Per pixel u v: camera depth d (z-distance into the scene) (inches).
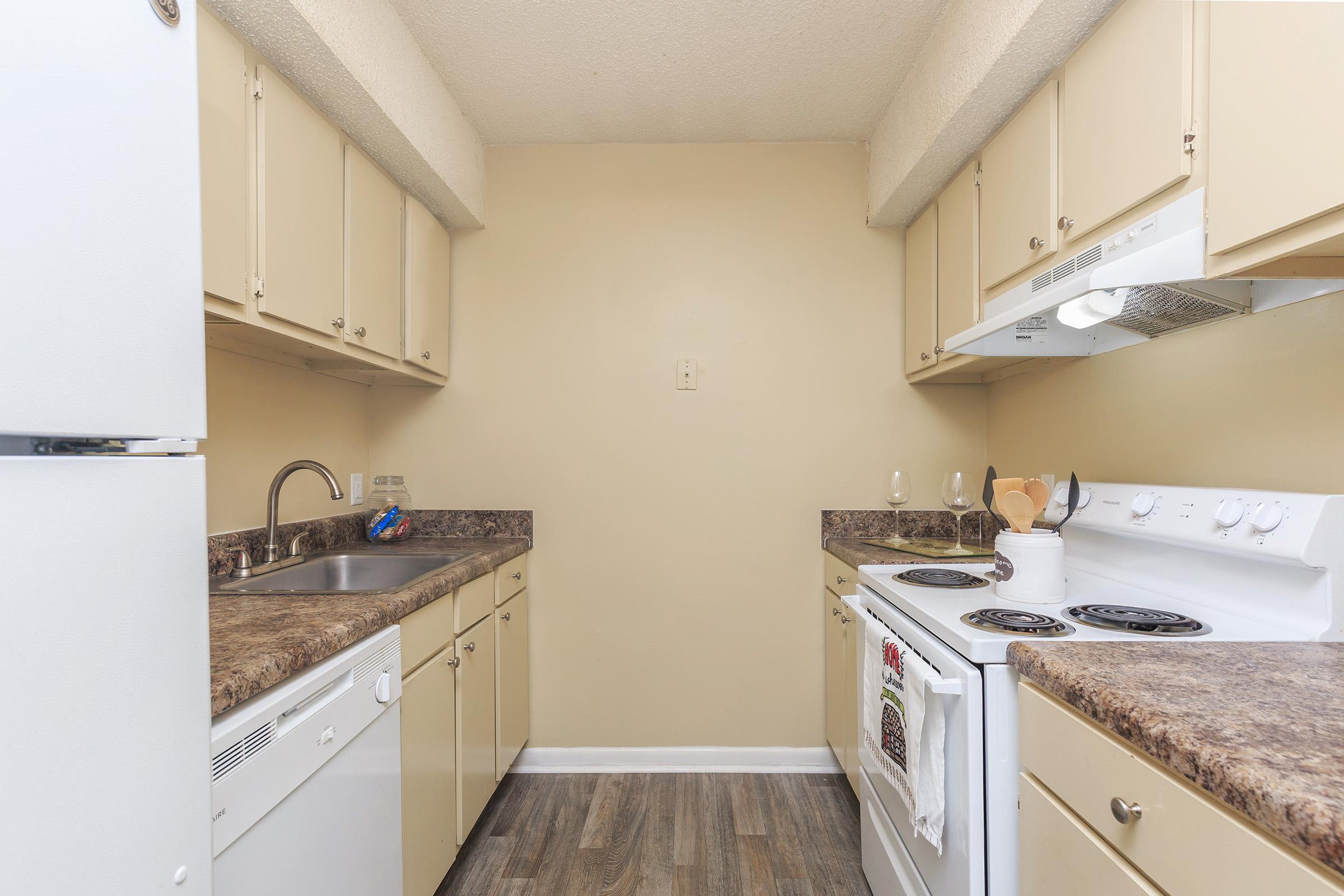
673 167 92.6
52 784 17.4
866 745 60.8
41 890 17.0
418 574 73.9
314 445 77.7
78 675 18.4
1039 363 76.8
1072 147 51.8
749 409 92.0
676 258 92.6
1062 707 33.6
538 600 91.3
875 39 69.0
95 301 19.1
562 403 92.1
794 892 63.2
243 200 47.3
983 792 38.8
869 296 91.9
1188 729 24.4
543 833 73.8
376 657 45.3
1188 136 39.2
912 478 91.7
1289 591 38.9
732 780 87.2
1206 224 38.0
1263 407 45.8
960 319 73.4
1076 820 31.9
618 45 69.9
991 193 66.0
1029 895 36.3
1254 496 41.3
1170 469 55.4
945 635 43.2
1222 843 22.6
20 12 16.8
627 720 91.2
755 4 63.7
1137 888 26.6
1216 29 36.6
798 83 77.4
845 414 91.8
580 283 92.6
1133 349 60.4
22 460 16.9
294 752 34.2
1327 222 30.5
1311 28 30.5
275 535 64.4
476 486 92.1
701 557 91.4
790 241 92.2
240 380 63.9
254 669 31.2
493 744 75.4
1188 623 40.5
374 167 69.1
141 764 20.6
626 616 91.4
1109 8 47.4
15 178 16.6
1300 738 23.5
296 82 55.9
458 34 67.7
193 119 23.4
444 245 89.0
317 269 57.4
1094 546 57.8
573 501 91.8
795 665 91.2
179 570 22.5
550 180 92.7
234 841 29.2
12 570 16.6
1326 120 29.9
